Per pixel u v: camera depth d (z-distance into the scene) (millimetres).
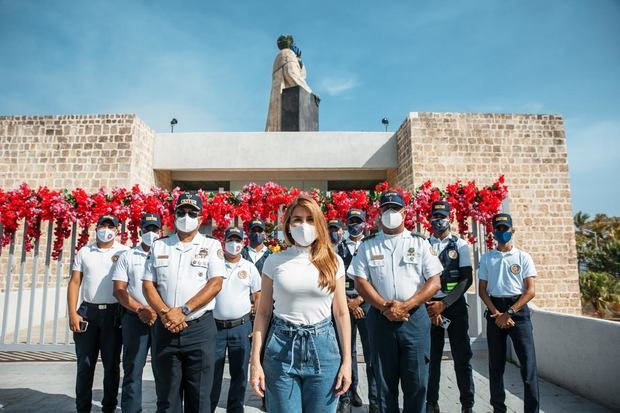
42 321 6457
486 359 6238
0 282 12289
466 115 13617
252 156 14680
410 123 13477
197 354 3092
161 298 3176
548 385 5098
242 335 4012
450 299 4082
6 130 13562
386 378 3219
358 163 14750
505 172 13398
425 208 6539
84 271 4164
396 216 3451
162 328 3057
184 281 3188
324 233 2666
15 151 13469
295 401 2412
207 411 3090
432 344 4258
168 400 2998
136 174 13492
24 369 5953
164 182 15469
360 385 5305
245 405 4598
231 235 4191
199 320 3123
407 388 3195
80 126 13453
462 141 13469
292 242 2701
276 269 2619
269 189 6938
